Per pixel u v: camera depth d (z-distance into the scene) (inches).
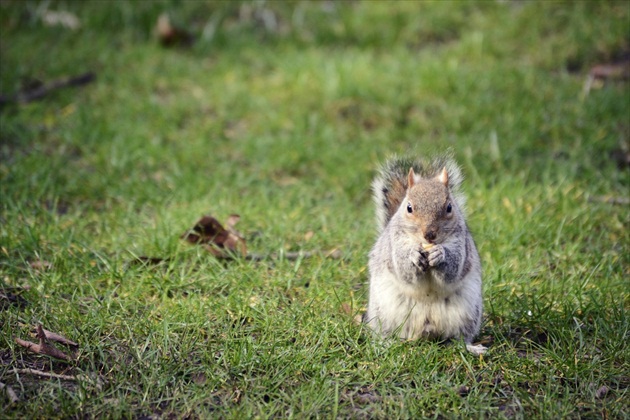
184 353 303.6
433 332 317.1
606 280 370.6
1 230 403.2
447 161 353.7
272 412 271.6
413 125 557.0
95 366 299.9
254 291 360.8
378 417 274.2
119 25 730.8
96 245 397.4
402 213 310.8
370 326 325.4
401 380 295.1
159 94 625.0
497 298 355.9
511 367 302.5
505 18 697.6
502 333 330.6
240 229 422.6
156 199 460.1
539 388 292.4
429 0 740.0
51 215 426.0
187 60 677.9
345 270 379.9
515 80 601.6
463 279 312.8
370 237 413.7
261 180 496.7
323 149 531.8
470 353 310.5
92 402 274.2
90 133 542.0
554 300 356.8
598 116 553.6
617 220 435.8
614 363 309.4
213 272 372.8
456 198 335.6
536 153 524.7
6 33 707.4
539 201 454.3
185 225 418.0
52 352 300.5
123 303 342.6
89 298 349.7
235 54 682.8
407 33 708.7
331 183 493.4
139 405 278.4
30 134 540.4
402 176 351.6
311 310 339.9
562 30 681.6
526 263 390.9
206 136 551.5
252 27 735.1
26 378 290.4
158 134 551.2
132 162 508.1
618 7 687.1
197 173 493.7
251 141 540.7
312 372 297.9
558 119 545.6
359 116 581.9
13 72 625.0
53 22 729.6
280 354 304.3
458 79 604.4
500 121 555.2
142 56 668.1
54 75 632.4
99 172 490.9
